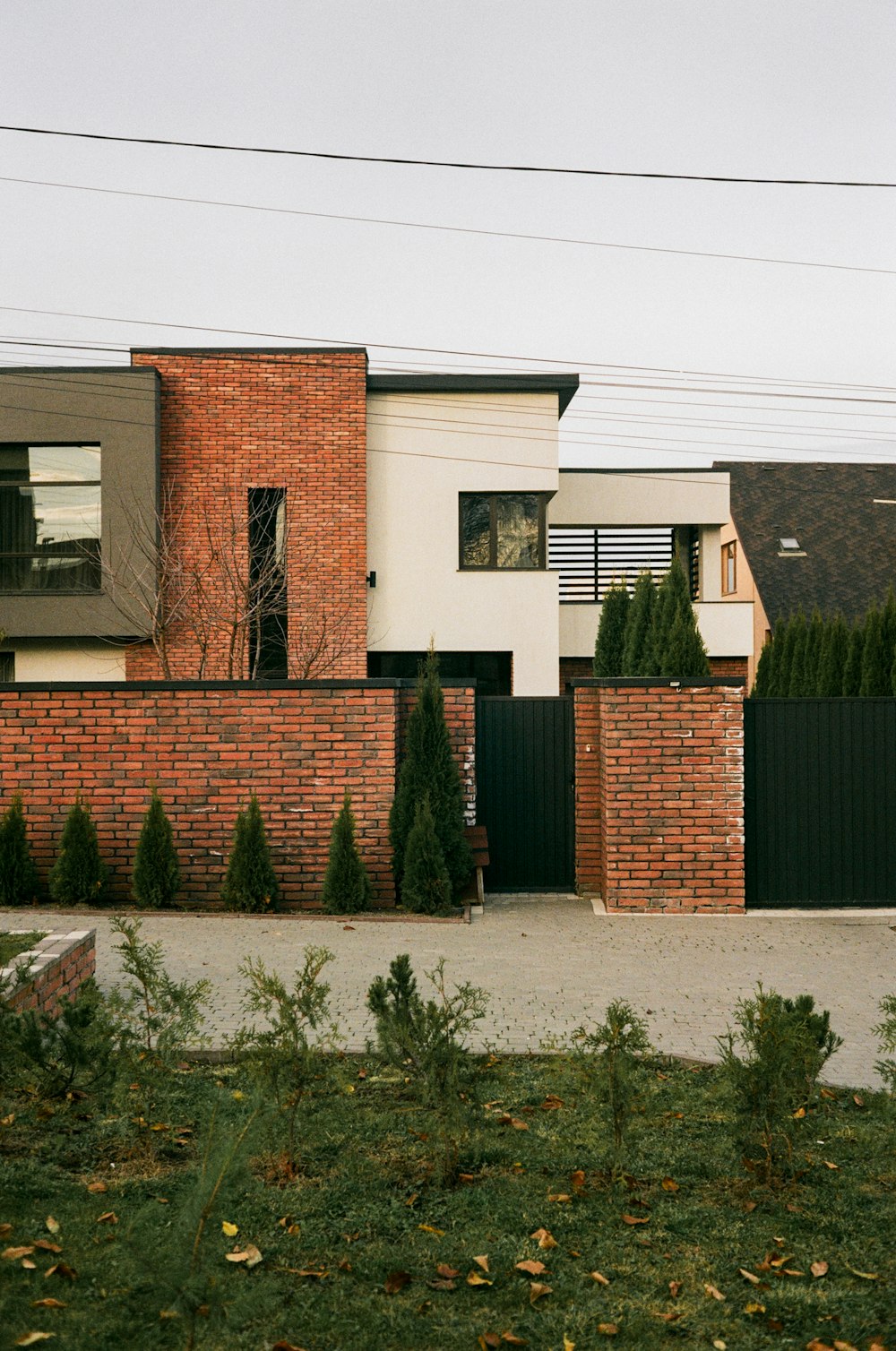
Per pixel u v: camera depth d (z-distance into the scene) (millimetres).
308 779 11367
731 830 11438
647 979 8695
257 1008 5594
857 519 32406
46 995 6445
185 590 17766
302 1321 3689
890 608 16359
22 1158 4902
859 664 17453
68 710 11297
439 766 11492
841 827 11773
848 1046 7055
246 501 18969
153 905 10930
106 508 17750
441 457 20109
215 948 9453
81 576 17953
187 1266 3385
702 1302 3906
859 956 9625
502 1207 4629
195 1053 6477
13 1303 3584
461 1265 4133
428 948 9656
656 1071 6445
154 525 17812
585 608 23250
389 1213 4551
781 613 28812
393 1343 3605
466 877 11594
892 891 11766
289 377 19156
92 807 11289
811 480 34344
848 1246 4332
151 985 5613
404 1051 5027
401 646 20094
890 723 11820
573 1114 5676
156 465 17984
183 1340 3461
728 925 10844
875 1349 3557
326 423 19188
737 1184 4879
